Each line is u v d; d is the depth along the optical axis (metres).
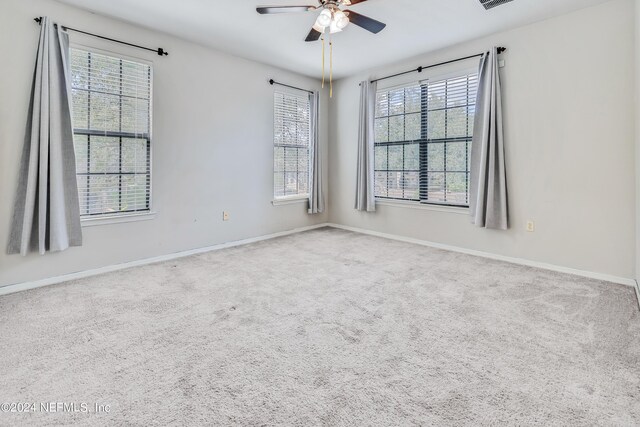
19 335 2.00
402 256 3.88
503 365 1.71
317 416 1.36
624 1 2.80
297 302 2.53
